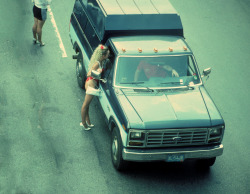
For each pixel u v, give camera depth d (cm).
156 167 2420
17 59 3394
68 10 4262
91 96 2536
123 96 2314
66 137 2602
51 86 3098
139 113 2189
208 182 2334
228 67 3550
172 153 2170
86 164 2389
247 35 4088
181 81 2458
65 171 2322
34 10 3441
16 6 4241
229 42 3941
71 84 3150
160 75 2448
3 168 2306
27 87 3056
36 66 3331
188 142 2189
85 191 2195
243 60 3678
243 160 2530
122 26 2644
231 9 4569
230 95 3181
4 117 2722
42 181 2239
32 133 2603
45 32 3841
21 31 3806
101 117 2827
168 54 2506
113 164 2384
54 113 2811
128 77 2417
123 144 2173
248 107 3056
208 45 3862
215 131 2203
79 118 2791
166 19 2719
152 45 2567
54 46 3641
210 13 4444
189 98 2350
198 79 2514
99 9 2784
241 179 2375
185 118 2177
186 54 2541
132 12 2712
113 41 2573
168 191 2245
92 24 2880
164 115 2186
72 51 3594
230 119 2909
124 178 2308
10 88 3023
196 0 4709
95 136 2634
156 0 2927
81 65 2989
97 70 2480
